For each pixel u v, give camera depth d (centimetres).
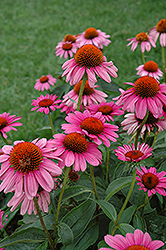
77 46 96
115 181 68
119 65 171
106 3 267
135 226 66
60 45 99
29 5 284
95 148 59
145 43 100
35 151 57
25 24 246
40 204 61
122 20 229
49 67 179
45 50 201
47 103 78
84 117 62
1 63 191
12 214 80
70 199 73
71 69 66
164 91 65
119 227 62
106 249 55
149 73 88
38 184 57
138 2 257
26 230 65
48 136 95
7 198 86
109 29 216
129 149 62
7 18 261
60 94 97
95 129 59
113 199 74
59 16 254
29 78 171
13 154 57
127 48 190
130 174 75
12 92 159
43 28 234
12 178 56
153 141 82
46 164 57
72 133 59
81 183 75
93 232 68
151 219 72
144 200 71
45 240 65
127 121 73
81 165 58
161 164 76
